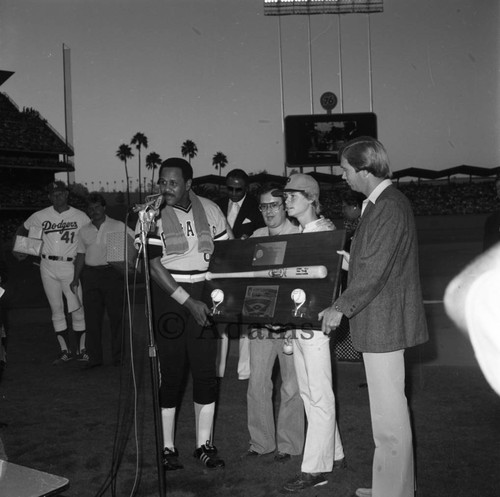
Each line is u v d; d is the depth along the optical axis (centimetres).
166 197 423
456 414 516
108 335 951
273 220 436
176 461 432
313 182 404
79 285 780
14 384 664
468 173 3916
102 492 385
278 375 650
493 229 603
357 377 649
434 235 3981
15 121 4803
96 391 629
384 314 331
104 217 719
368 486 391
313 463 389
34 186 4812
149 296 354
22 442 486
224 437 488
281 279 385
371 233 328
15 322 1088
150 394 612
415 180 5119
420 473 403
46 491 264
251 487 398
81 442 484
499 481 390
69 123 3262
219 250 418
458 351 744
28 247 739
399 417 337
